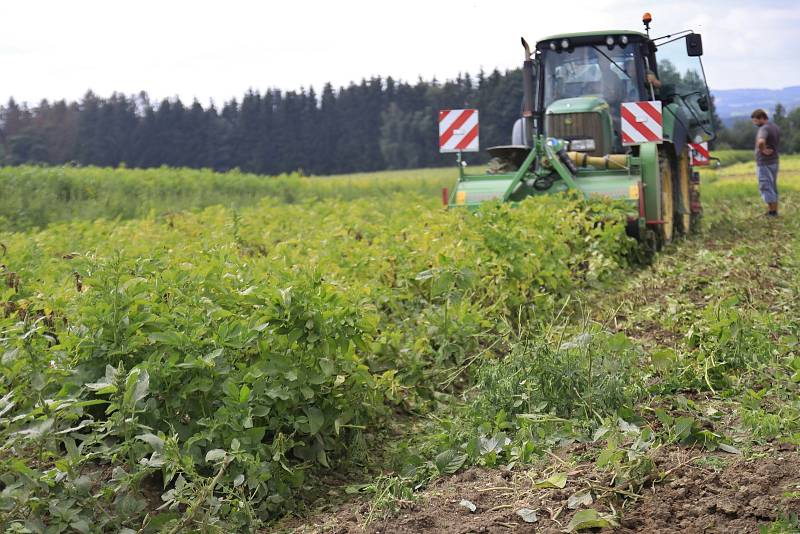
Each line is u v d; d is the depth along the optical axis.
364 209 13.24
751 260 9.95
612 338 5.56
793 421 4.64
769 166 16.27
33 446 4.15
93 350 4.52
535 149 11.30
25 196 17.55
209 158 98.81
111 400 4.23
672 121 13.01
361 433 5.13
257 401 4.48
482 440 4.73
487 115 84.94
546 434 4.82
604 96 12.69
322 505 4.49
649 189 11.38
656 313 7.46
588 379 5.12
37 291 5.74
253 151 100.44
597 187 11.19
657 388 5.45
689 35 12.87
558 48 12.88
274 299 4.81
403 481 4.32
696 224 15.12
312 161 102.12
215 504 3.98
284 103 102.00
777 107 97.38
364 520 4.02
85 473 4.21
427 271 6.88
